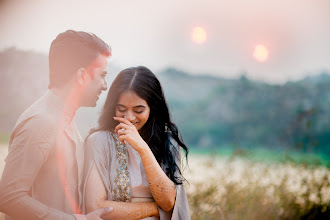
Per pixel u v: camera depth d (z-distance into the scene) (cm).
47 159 192
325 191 470
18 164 180
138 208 211
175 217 219
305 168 475
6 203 177
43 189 193
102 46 209
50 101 198
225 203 414
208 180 454
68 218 188
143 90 220
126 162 219
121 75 223
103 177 209
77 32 205
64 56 200
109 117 226
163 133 237
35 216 180
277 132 1456
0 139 619
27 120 187
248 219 413
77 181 204
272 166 487
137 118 222
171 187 215
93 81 205
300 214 441
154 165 212
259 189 441
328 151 1075
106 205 205
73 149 203
